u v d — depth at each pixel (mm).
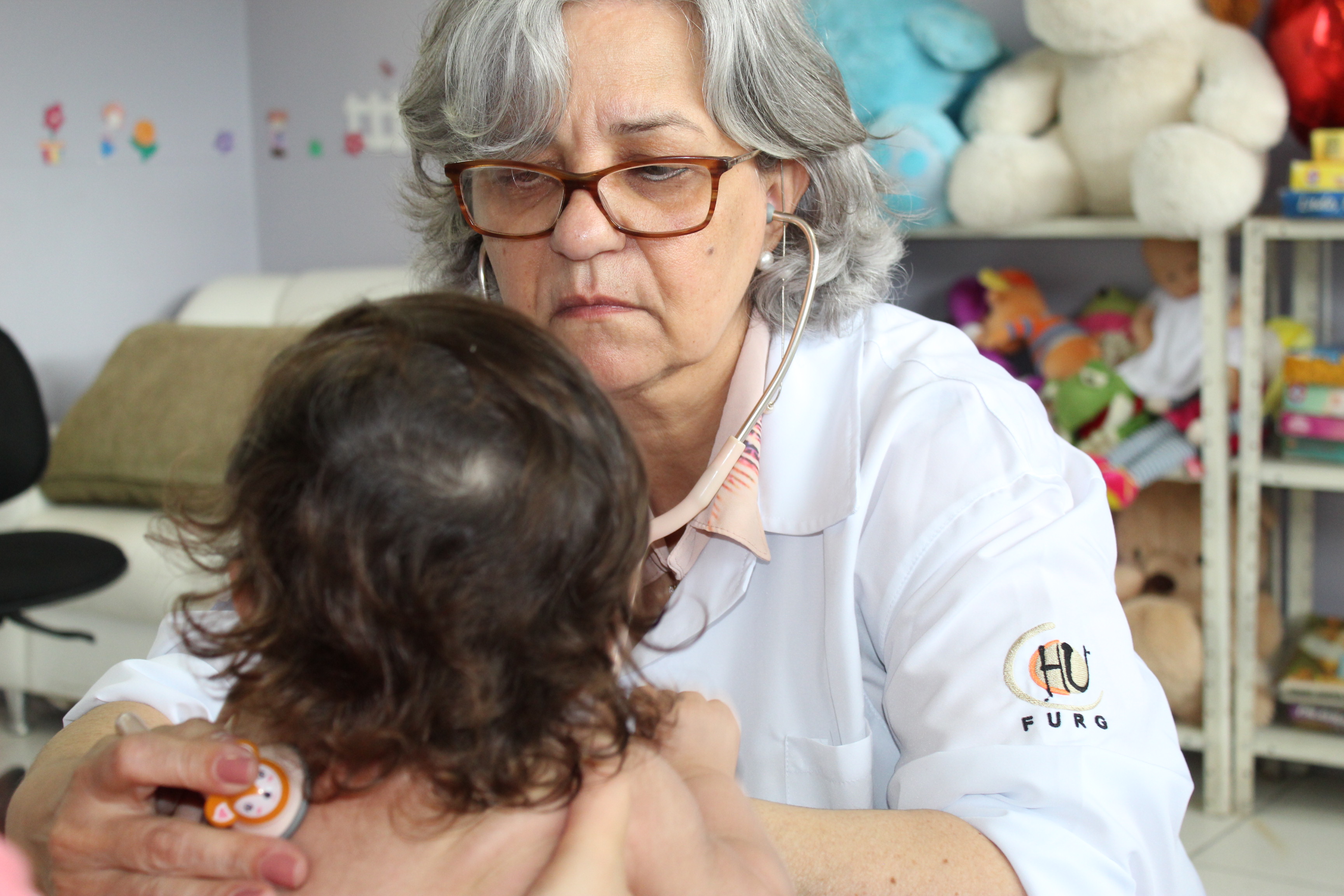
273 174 4051
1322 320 2428
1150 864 746
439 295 680
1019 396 975
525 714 599
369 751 578
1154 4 2160
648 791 627
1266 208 2449
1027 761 740
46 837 742
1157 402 2291
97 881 597
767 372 991
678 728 709
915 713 825
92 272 3607
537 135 876
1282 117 2092
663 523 927
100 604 2742
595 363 912
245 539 610
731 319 973
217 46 3943
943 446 903
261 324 3432
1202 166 2078
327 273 3465
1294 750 2252
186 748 582
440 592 573
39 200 3443
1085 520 876
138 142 3705
